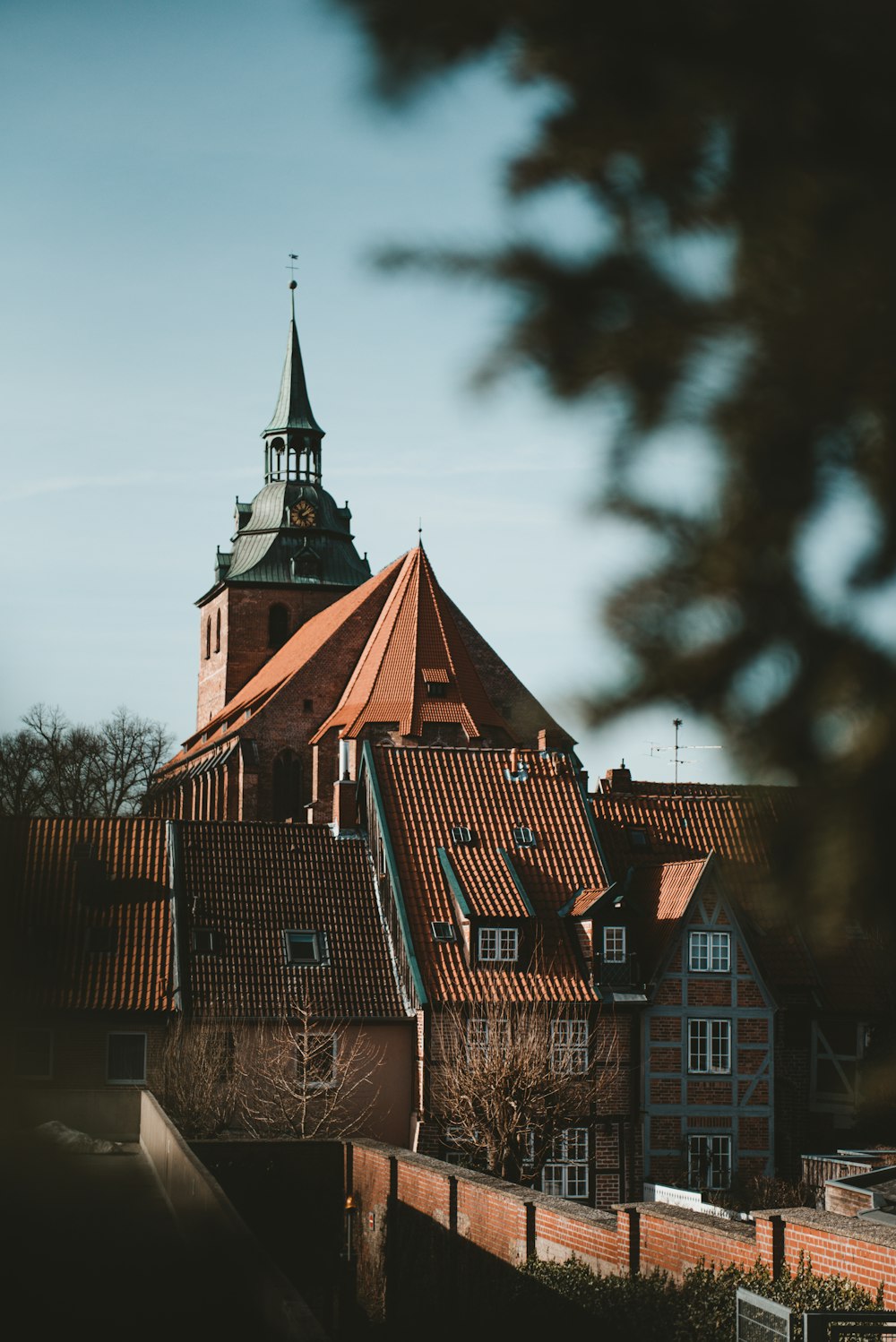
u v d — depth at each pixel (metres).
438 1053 55.03
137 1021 54.47
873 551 3.18
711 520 3.25
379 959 58.19
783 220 3.12
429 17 3.10
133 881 58.91
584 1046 56.19
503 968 56.94
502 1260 33.03
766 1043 57.69
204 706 142.88
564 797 63.44
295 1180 44.75
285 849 61.28
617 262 3.23
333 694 111.00
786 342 3.14
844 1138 56.78
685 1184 56.19
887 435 3.14
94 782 123.94
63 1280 22.56
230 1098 51.75
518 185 3.23
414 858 59.81
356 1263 42.41
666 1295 25.55
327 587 136.00
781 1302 22.94
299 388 140.75
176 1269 23.61
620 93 3.15
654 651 3.24
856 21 3.03
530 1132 50.34
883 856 3.12
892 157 3.09
